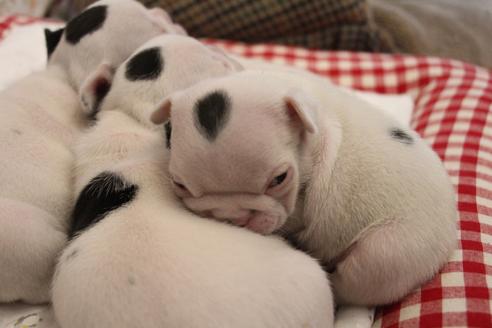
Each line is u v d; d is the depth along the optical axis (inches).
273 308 15.2
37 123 19.2
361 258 17.3
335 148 17.6
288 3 32.1
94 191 17.0
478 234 18.6
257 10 32.3
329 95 18.4
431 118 23.9
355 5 32.2
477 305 17.0
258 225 16.3
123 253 15.4
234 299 15.0
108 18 20.5
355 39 33.4
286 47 29.4
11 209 17.3
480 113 23.3
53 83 20.3
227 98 16.0
